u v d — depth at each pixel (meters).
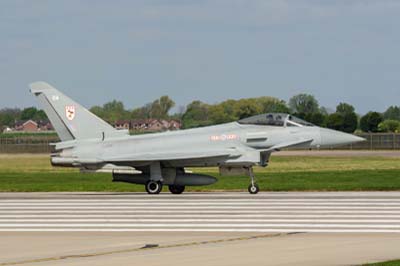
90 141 81.31
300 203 64.38
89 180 107.56
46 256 38.94
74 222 53.78
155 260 36.81
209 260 36.59
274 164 155.50
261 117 81.19
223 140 80.12
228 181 98.06
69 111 81.94
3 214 59.22
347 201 65.94
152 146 80.25
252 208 60.66
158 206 63.56
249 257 37.34
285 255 37.88
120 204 65.88
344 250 39.44
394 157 185.25
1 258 38.50
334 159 177.62
